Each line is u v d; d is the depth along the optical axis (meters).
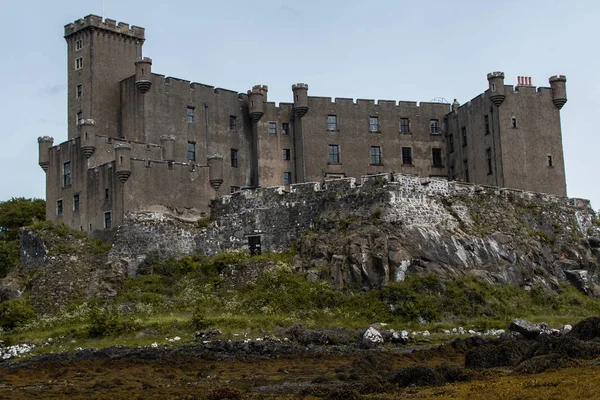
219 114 85.06
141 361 51.97
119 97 83.69
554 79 84.75
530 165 82.75
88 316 63.44
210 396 39.28
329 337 56.34
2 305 66.56
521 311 65.75
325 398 37.84
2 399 42.50
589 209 82.88
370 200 69.69
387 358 48.44
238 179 85.38
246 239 73.62
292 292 65.00
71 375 49.34
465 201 73.75
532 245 73.88
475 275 67.69
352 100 88.88
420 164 90.44
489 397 35.12
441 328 60.09
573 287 73.56
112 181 73.56
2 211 98.88
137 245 71.56
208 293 67.00
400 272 65.25
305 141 86.38
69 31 85.25
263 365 50.50
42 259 72.44
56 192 79.75
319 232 70.38
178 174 75.19
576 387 35.31
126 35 85.31
